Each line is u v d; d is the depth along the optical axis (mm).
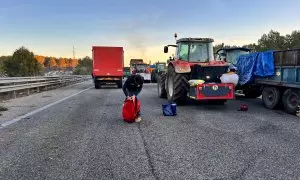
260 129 7660
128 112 8508
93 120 8938
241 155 5434
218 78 12102
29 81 18219
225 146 6031
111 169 4738
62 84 28281
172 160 5168
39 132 7320
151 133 7211
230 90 11211
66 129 7664
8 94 15906
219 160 5156
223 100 12695
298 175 4457
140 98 15508
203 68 11961
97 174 4527
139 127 7922
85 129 7668
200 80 11492
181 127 7914
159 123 8484
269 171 4625
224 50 16875
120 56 25141
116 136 6902
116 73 25141
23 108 11516
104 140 6535
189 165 4910
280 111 10828
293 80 9742
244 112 10602
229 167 4809
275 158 5258
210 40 13359
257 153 5555
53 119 9094
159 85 15922
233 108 11648
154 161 5117
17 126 8039
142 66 36812
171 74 12922
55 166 4879
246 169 4715
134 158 5285
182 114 10133
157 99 14977
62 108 11500
